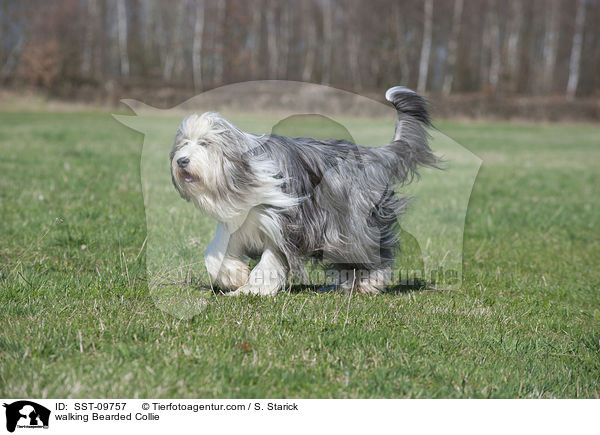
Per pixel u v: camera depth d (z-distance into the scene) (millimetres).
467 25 45781
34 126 20625
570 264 6516
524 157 18344
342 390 3256
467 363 3639
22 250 5633
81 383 3080
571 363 3842
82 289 4539
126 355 3406
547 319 4648
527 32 49344
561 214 9188
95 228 6504
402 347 3789
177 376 3209
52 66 36688
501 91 42031
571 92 44812
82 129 19641
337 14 47812
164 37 48781
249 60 44688
